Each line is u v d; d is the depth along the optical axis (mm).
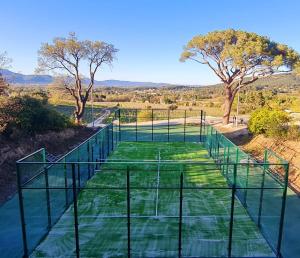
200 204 10984
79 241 8453
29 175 9281
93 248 8125
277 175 11719
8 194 11977
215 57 29891
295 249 8086
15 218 9750
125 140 24656
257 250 8031
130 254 7852
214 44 28906
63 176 11148
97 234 8859
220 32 28312
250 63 27469
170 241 8484
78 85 31797
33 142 19125
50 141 20781
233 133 26766
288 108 41062
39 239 8531
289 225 9312
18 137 18359
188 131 28969
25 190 9125
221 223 9531
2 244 8312
